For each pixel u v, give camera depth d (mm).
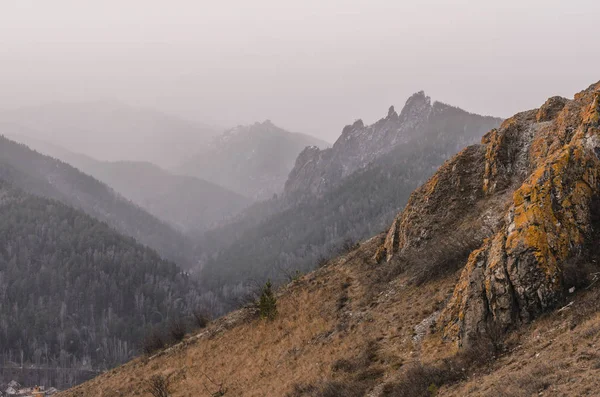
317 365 19234
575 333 10547
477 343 13016
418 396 12430
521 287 12922
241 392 21281
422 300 19344
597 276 12133
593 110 15867
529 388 9297
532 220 13594
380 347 17656
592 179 14320
